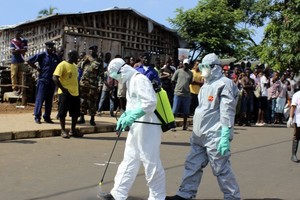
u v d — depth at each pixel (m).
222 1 22.00
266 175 7.41
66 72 9.87
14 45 15.19
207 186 6.50
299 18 21.28
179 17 20.73
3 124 10.76
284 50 21.62
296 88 18.27
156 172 5.21
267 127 15.34
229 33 21.38
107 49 17.39
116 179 5.35
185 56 15.81
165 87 14.18
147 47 18.89
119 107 13.55
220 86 5.39
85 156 8.24
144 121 5.17
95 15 17.03
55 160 7.77
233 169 7.80
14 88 15.55
